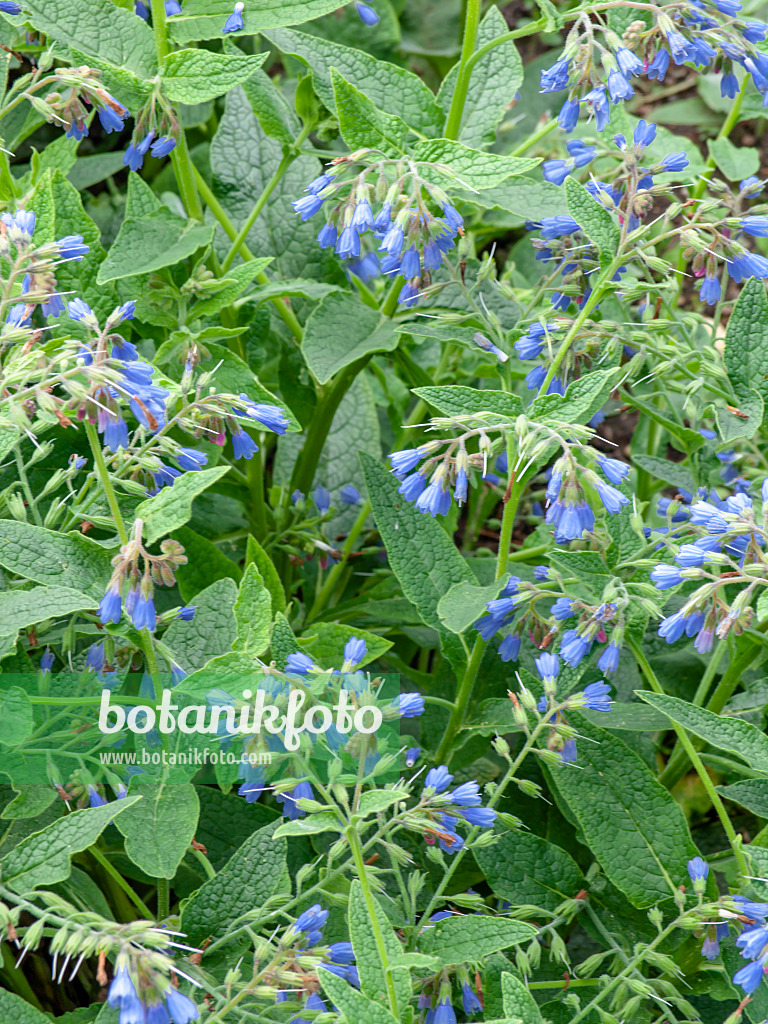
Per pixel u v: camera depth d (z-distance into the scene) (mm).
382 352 1305
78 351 992
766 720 1209
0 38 1264
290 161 1269
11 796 1116
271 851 1051
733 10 1150
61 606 982
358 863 977
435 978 1037
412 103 1225
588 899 1133
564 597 1100
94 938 932
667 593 1117
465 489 1054
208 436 1164
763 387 1168
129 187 1222
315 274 1375
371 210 1111
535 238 1220
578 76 1129
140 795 997
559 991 1131
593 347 1157
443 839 1046
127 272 1160
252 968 1054
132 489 1034
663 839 1103
